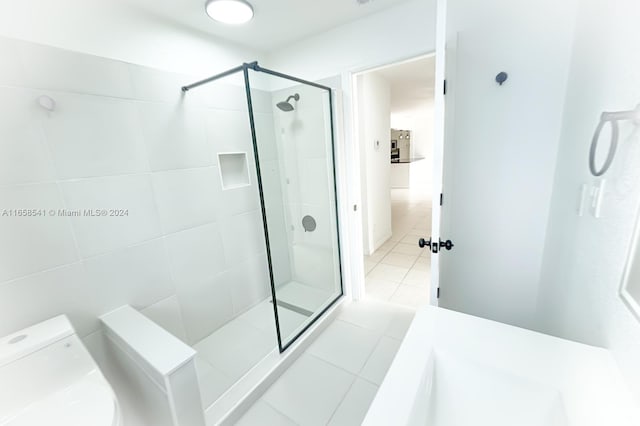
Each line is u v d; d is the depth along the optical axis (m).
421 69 3.24
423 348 0.91
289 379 1.68
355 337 2.04
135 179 1.59
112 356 1.44
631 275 0.65
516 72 1.36
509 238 1.55
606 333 0.78
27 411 1.01
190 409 1.14
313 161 2.27
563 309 1.13
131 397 1.41
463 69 1.48
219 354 1.88
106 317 1.46
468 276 1.73
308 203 2.30
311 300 2.33
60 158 1.30
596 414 0.63
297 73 2.29
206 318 2.06
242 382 1.58
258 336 2.05
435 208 1.15
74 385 1.12
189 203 1.89
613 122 0.68
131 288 1.61
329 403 1.51
